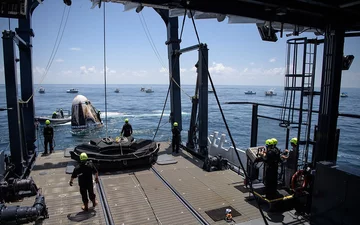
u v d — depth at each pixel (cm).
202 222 627
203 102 1129
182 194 781
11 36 852
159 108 6519
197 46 1088
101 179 909
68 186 847
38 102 8619
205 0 414
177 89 1348
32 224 613
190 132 1295
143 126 3788
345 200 523
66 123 3803
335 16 518
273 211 675
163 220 636
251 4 447
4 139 2919
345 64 621
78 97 3488
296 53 667
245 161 977
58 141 2847
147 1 390
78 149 1060
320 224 585
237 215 658
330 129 623
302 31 605
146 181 891
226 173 969
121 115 5072
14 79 879
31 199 750
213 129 3641
